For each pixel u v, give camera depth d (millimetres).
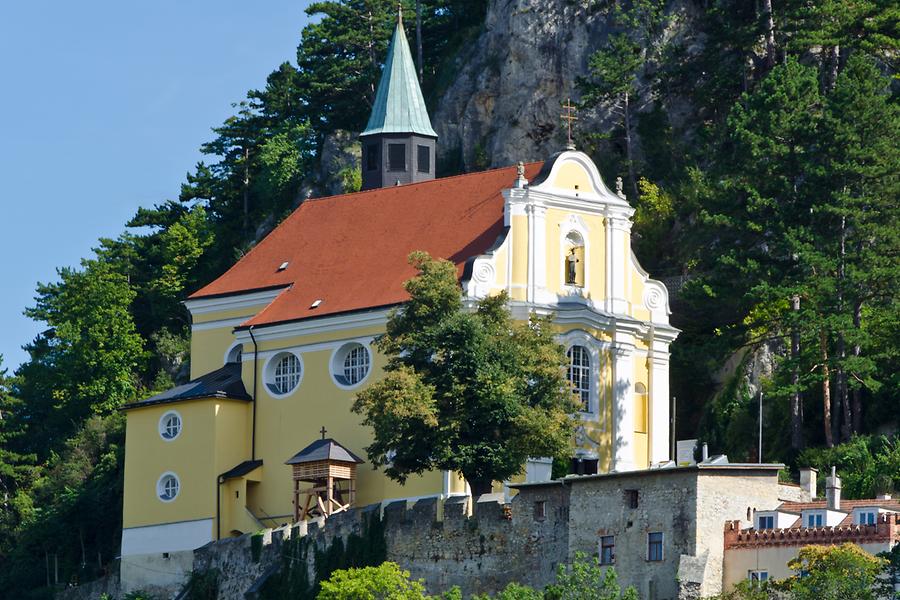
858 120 129875
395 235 140375
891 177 127688
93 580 142625
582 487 104625
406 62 156000
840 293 125688
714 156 152375
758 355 136750
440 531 112125
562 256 134000
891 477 115875
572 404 118250
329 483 128875
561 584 98500
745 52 160500
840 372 125500
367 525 116312
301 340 136000
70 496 154250
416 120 154125
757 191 131125
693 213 153250
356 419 132000
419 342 116750
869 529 95875
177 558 135500
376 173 153375
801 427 127312
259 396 137250
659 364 136125
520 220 133000
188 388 139125
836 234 127875
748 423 132750
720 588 98812
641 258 154875
